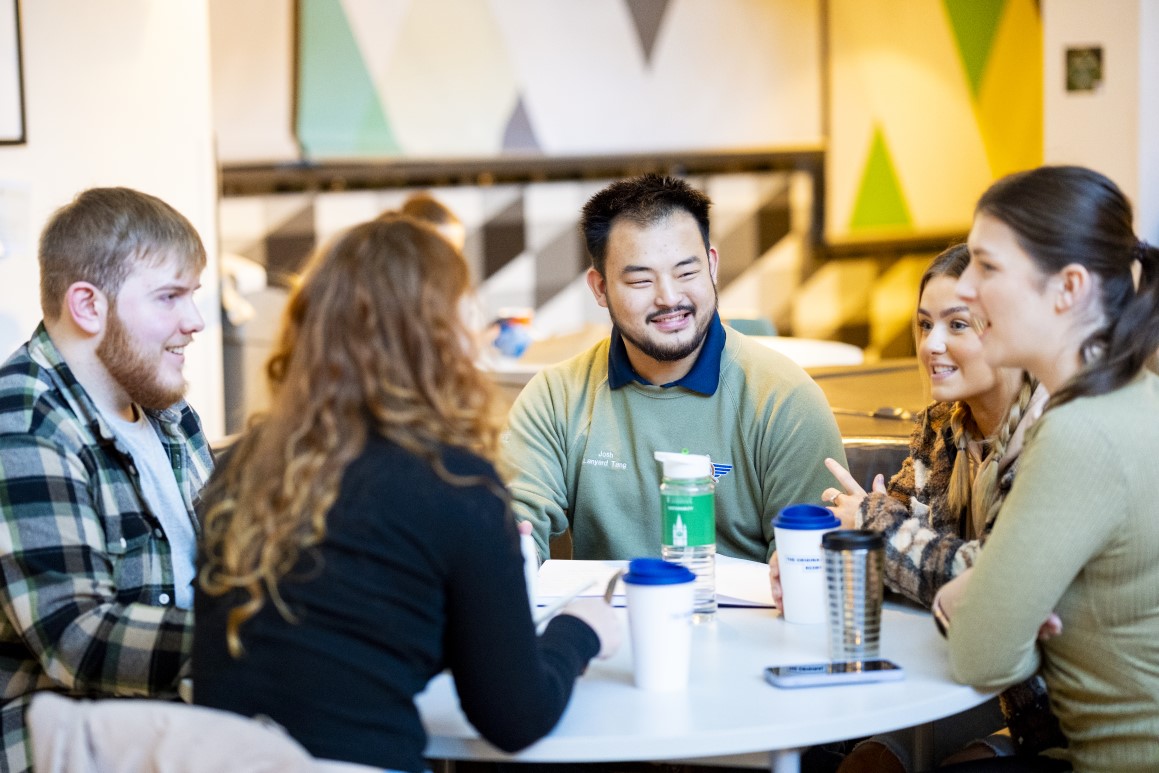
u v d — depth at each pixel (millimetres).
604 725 1335
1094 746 1532
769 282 6883
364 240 1331
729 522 2240
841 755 2219
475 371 1338
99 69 3689
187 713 1158
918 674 1493
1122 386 1453
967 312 1853
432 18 6484
